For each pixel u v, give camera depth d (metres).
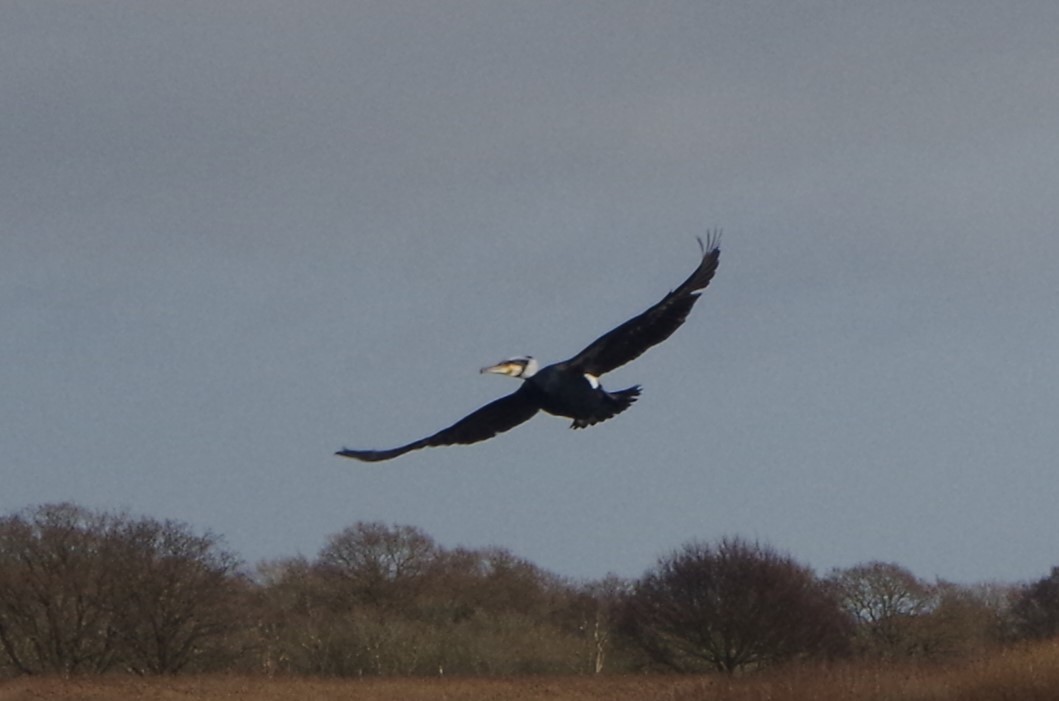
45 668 55.44
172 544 57.22
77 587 55.38
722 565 55.16
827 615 55.38
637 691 44.69
